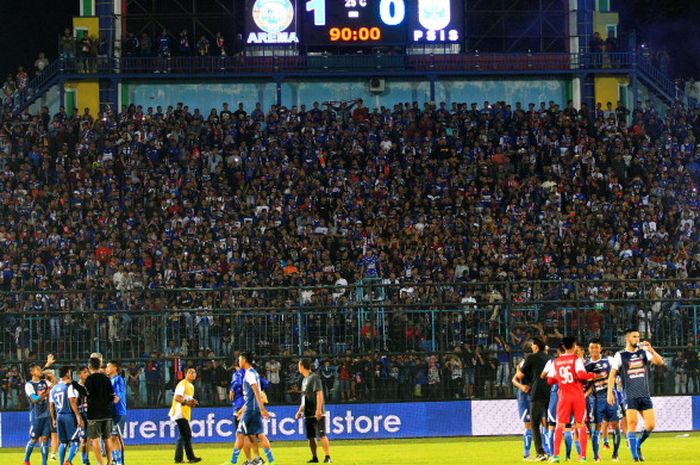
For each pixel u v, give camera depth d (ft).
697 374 159.22
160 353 155.43
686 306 157.58
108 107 250.57
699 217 237.04
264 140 247.91
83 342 153.99
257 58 264.11
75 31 267.39
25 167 237.04
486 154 244.83
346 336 156.87
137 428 156.46
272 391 157.89
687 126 260.21
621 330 156.76
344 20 262.06
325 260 210.18
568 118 250.78
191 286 201.98
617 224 229.86
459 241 217.15
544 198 233.76
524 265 209.05
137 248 217.77
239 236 217.97
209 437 157.99
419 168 239.91
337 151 244.01
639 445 115.65
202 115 268.21
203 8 270.26
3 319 153.48
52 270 210.38
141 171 236.63
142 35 268.82
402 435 158.51
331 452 143.64
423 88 271.69
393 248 214.28
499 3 273.13
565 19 274.77
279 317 156.56
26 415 155.74
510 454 134.62
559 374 114.01
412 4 263.29
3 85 290.15
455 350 156.97
